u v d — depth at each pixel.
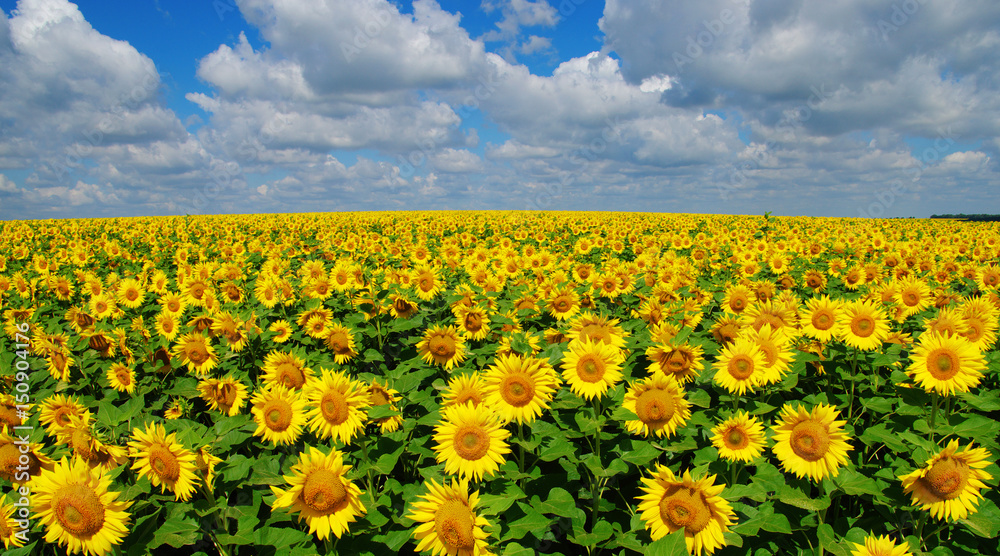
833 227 35.53
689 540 3.59
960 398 5.01
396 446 4.30
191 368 6.73
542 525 3.65
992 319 6.28
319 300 7.93
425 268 9.46
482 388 4.30
